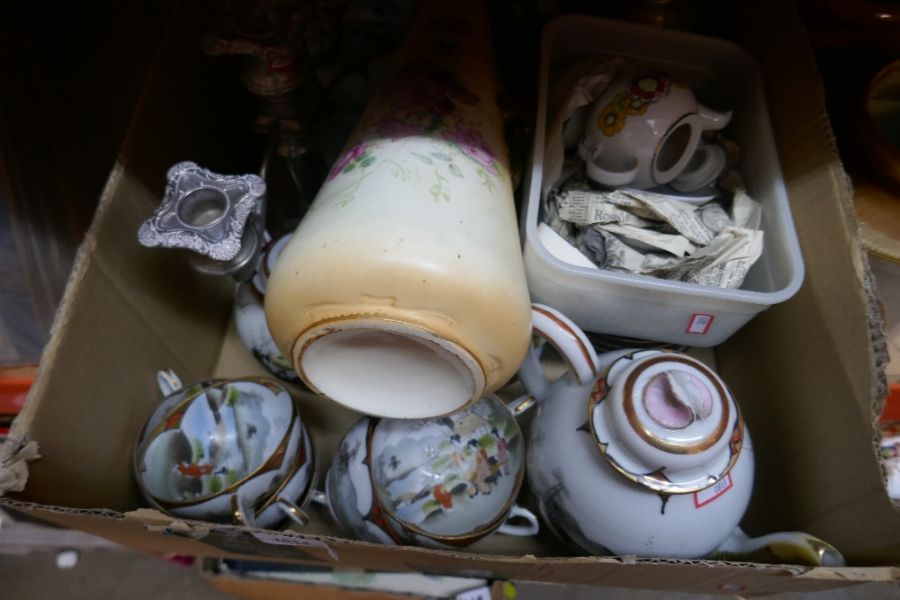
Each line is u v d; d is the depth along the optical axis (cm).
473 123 39
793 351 46
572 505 41
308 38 49
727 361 57
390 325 31
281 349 36
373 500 44
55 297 62
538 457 44
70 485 40
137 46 63
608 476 39
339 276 31
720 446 36
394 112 38
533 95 52
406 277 30
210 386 49
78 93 59
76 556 82
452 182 34
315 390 40
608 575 43
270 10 45
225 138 58
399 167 34
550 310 41
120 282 44
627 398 37
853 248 40
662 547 40
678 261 46
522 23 56
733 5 59
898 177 47
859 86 52
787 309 47
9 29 50
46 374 37
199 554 53
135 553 83
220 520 43
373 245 30
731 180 52
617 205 48
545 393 47
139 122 44
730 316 45
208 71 53
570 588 75
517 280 34
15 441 35
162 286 49
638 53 56
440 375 36
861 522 38
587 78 49
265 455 46
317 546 38
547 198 50
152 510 35
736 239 45
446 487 44
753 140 52
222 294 59
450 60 42
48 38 54
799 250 45
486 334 32
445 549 42
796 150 47
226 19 45
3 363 64
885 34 54
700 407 36
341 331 32
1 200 55
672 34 54
